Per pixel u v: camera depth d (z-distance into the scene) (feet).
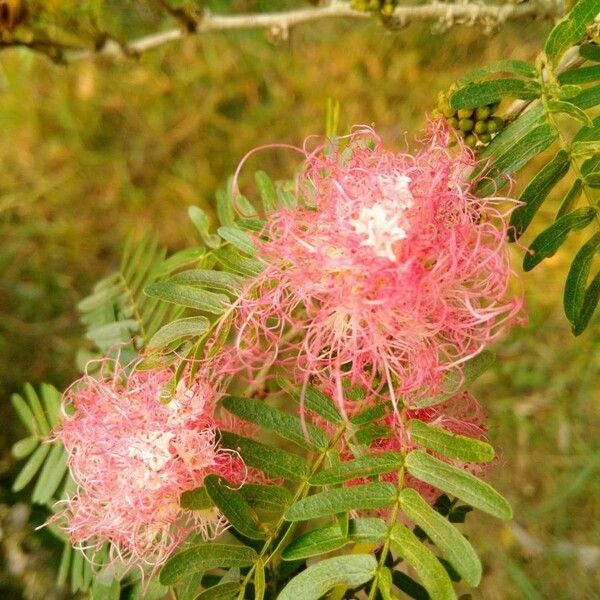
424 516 0.45
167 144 1.49
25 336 1.36
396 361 0.48
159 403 0.53
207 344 0.51
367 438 0.49
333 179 0.49
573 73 0.51
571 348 1.27
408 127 1.41
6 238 1.45
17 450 0.71
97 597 0.57
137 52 0.84
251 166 1.47
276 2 1.47
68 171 1.49
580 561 1.17
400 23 0.69
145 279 0.71
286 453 0.50
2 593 1.04
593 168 0.50
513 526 1.20
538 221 1.24
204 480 0.47
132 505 0.52
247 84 1.50
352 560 0.45
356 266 0.46
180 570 0.47
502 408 1.26
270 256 0.50
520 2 0.65
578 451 1.22
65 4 0.79
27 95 1.50
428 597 0.53
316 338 0.49
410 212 0.48
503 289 0.49
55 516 0.59
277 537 0.49
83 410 0.56
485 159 0.51
